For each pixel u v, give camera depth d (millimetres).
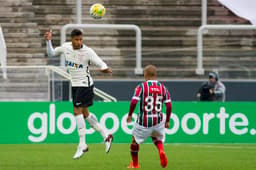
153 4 71938
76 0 67000
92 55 34406
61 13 70250
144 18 71000
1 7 69688
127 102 49562
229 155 40469
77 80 34719
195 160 37000
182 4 72438
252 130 51344
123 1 71438
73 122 48719
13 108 48125
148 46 69250
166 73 59438
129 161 35938
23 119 48125
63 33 59656
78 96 34656
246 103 51281
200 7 72375
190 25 71250
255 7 66125
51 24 69625
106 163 34750
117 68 58750
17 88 50031
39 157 37875
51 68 50438
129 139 49625
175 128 50250
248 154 41312
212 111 50844
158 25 70812
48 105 48438
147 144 48906
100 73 58312
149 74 30750
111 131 49312
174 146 47312
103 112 49156
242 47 69312
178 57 59656
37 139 48312
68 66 34750
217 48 60281
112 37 68375
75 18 70188
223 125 50969
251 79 59062
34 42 68000
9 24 68875
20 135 48188
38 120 48312
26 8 69812
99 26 59875
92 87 35188
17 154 39688
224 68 59219
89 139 49156
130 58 59031
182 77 59656
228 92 59000
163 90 30641
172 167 33000
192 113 50531
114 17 70688
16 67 50031
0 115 48031
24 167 32500
